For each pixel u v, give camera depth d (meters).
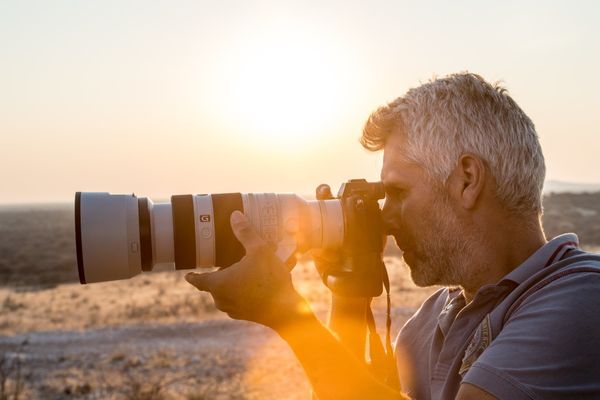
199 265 2.41
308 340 1.69
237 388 10.11
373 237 2.29
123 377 11.16
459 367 1.71
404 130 1.79
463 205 1.71
